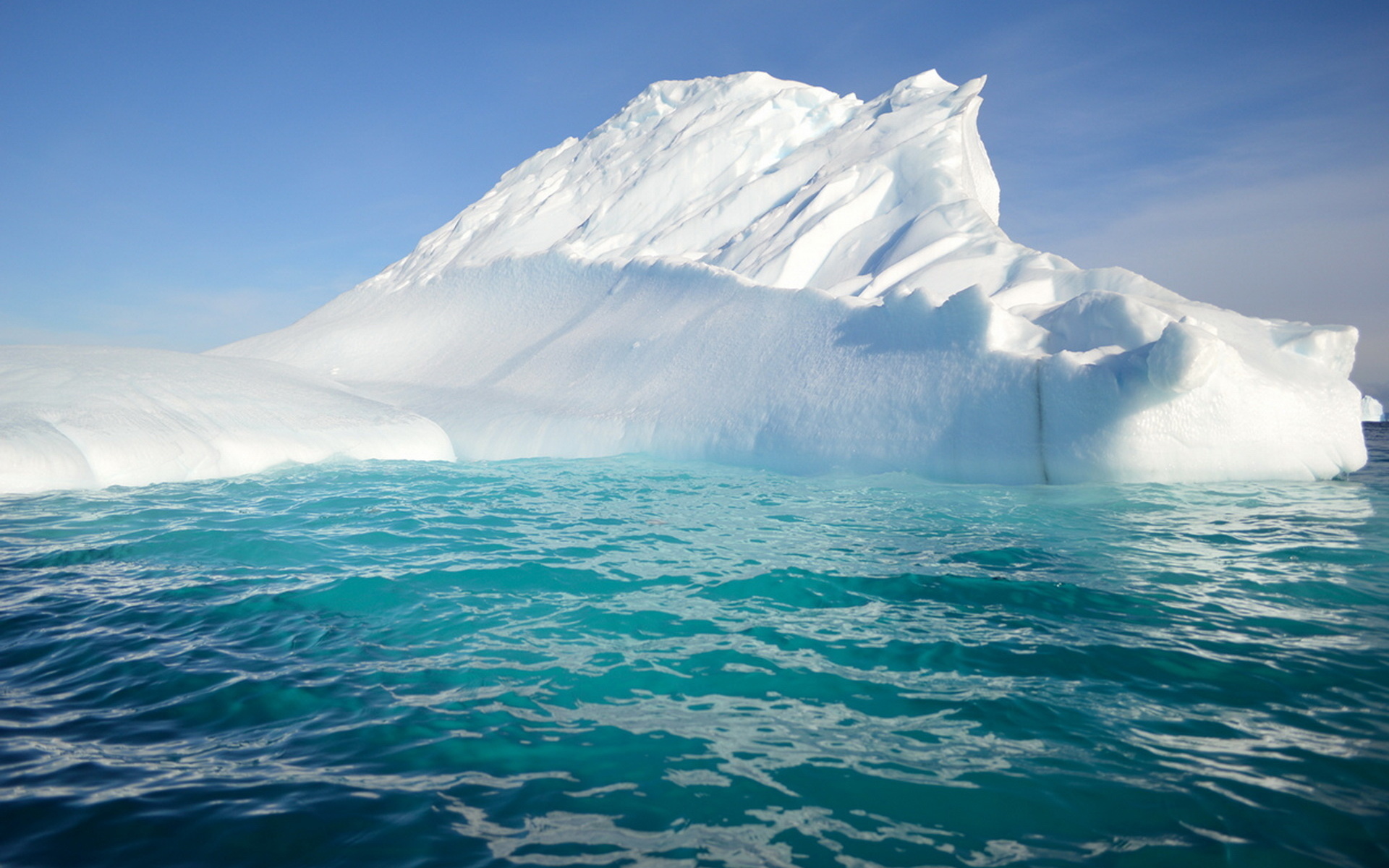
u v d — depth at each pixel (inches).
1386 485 262.8
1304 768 85.0
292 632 134.9
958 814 77.3
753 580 165.3
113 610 147.9
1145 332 274.8
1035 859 69.6
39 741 93.7
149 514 246.2
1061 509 234.8
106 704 105.1
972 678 111.9
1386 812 76.3
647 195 658.2
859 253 479.5
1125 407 252.2
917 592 155.0
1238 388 257.4
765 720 99.0
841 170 543.8
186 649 126.7
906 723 97.7
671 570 174.4
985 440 278.4
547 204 732.0
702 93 768.9
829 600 151.5
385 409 430.6
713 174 658.8
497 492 288.2
